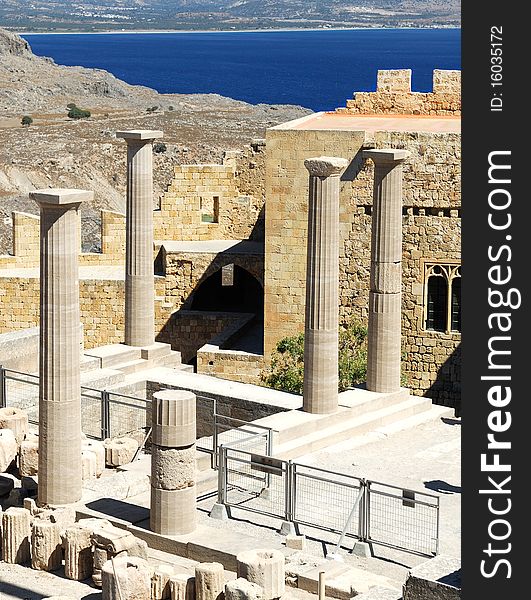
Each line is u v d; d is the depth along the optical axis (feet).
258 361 195.31
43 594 102.78
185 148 515.50
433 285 188.03
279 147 188.24
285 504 114.21
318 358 137.18
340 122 200.23
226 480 115.55
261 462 122.52
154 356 159.12
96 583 104.27
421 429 142.41
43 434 115.34
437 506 106.93
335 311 137.49
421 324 188.65
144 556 104.27
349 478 124.36
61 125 624.18
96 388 147.13
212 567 98.22
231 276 245.86
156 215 226.58
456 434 141.08
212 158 503.61
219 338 204.03
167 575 99.76
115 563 99.71
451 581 87.04
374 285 146.41
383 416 142.41
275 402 142.20
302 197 188.96
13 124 641.81
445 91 208.33
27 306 216.54
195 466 110.73
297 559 103.76
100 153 510.58
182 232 227.20
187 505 108.88
